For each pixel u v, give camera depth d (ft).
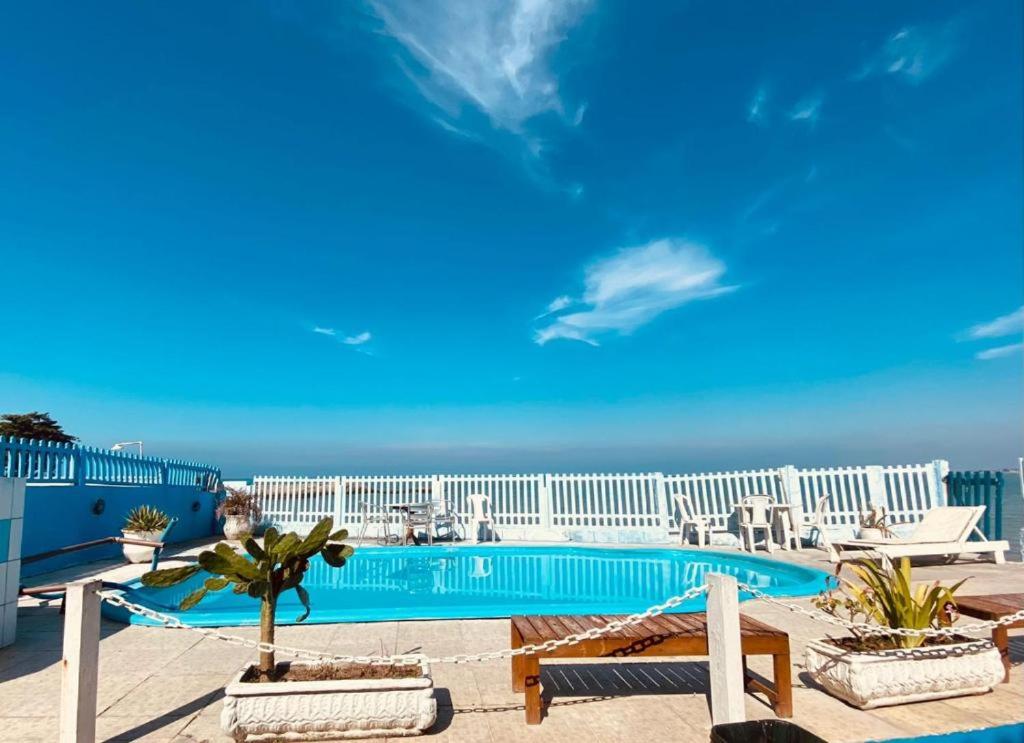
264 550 11.68
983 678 12.50
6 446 29.19
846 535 41.22
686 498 44.83
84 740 10.10
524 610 21.16
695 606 22.24
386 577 35.63
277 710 10.68
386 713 10.84
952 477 40.16
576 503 49.03
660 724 11.60
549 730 11.37
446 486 51.78
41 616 20.75
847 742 10.59
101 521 36.94
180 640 17.84
